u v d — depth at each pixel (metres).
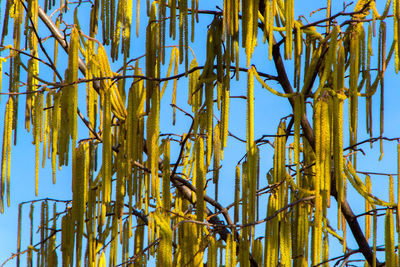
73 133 5.77
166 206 6.34
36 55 7.30
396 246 6.21
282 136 6.67
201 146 6.00
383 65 5.92
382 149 6.16
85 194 6.31
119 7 6.60
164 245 5.32
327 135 5.33
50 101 6.65
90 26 7.43
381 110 6.04
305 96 6.59
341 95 5.45
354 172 6.65
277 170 6.73
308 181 7.49
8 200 6.37
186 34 5.76
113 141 7.53
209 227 6.41
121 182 6.25
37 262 7.35
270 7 5.64
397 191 5.86
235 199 6.91
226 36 5.48
